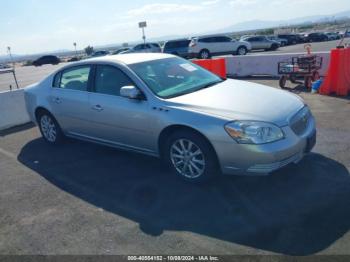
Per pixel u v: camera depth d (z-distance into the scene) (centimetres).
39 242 338
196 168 414
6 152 617
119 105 471
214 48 2800
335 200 361
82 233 346
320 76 1034
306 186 394
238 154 375
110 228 350
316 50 2822
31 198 431
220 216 353
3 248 334
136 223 355
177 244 316
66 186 455
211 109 399
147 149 466
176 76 495
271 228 325
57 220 374
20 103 822
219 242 313
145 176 462
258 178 422
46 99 591
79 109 531
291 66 955
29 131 754
